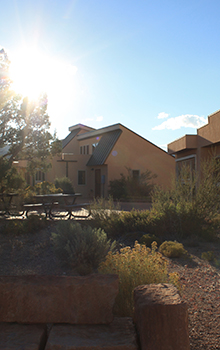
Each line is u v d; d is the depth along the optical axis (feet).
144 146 80.07
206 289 14.92
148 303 8.20
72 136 99.81
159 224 27.58
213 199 29.22
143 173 77.51
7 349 7.68
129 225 28.35
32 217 29.07
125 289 11.91
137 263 12.94
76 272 18.79
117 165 76.18
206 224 29.86
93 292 9.15
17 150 47.96
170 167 82.58
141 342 8.12
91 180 84.79
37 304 8.99
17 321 8.95
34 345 7.88
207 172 31.60
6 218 34.35
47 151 50.67
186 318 8.05
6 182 42.11
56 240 21.70
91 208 33.86
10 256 21.59
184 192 32.48
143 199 66.80
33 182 77.77
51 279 9.30
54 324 9.01
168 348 7.84
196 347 9.77
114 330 8.75
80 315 9.06
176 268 18.70
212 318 11.75
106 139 82.53
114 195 70.90
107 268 13.19
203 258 20.76
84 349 7.84
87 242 20.51
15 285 9.04
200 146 48.73
